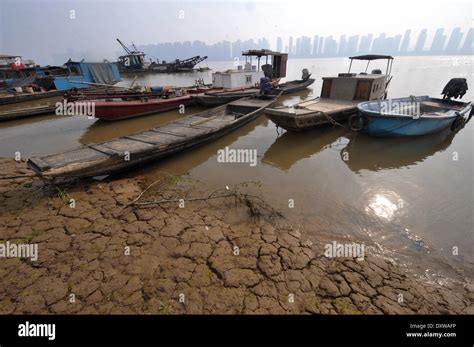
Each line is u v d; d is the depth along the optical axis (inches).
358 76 550.9
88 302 135.9
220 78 796.0
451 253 188.4
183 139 338.3
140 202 235.1
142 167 317.1
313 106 494.3
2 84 910.4
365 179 304.2
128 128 528.1
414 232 211.3
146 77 1951.3
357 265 169.9
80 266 159.2
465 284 160.4
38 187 259.8
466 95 823.7
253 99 632.4
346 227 215.5
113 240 183.6
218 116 503.2
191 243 183.2
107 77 1106.7
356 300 142.6
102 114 518.0
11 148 417.7
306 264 167.9
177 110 658.8
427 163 349.1
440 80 1299.2
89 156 267.0
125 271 156.6
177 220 210.8
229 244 184.1
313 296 144.4
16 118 570.3
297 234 201.5
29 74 979.9
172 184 283.7
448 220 226.5
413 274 166.7
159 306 135.0
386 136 409.7
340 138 443.8
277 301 140.6
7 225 198.2
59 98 835.4
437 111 505.4
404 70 2050.9
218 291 145.4
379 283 155.7
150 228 198.7
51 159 252.5
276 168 335.9
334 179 304.7
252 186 283.9
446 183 293.1
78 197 242.7
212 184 287.9
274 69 1000.2
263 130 502.0
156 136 352.2
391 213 236.7
